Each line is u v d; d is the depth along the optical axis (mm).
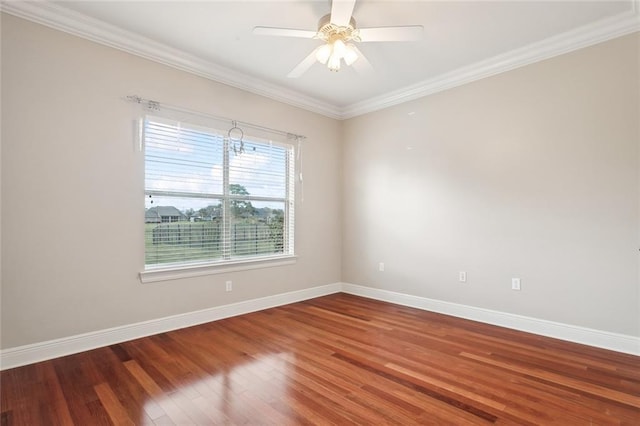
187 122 3287
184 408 1892
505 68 3268
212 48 3082
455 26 2717
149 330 3033
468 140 3557
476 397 2004
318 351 2691
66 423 1758
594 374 2289
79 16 2570
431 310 3857
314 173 4512
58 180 2564
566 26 2727
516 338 2973
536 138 3098
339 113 4781
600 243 2770
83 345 2672
